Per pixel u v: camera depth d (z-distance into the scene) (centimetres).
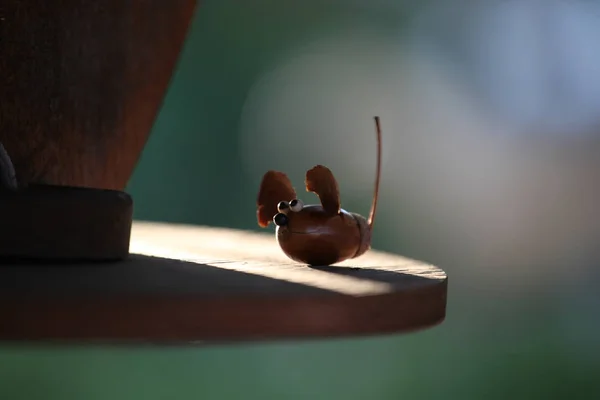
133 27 53
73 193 47
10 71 51
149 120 54
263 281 44
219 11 92
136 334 41
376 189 50
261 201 50
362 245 49
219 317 42
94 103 53
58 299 41
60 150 52
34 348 41
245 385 91
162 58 54
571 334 92
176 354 90
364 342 91
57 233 47
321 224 48
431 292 44
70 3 51
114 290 42
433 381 92
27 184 49
